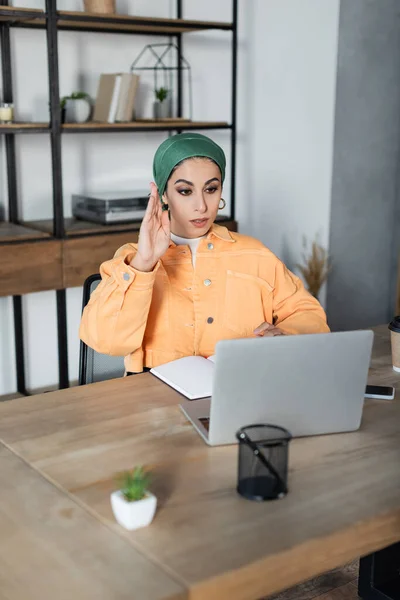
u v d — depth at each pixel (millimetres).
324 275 4227
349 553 1121
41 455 1339
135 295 1686
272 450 1164
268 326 1815
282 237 4277
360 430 1459
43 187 3574
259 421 1366
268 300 1969
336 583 2037
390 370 1846
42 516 1131
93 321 1732
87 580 969
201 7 3857
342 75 4219
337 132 4277
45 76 3471
